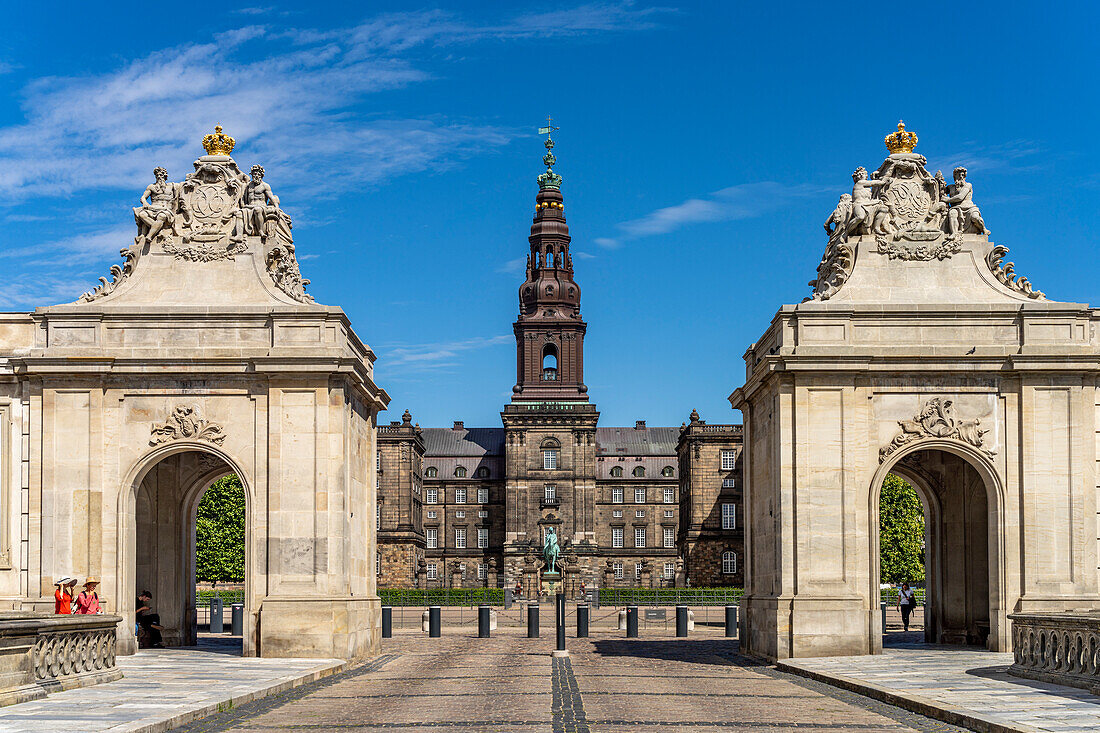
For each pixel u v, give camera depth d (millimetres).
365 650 47344
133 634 45312
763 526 49000
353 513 47438
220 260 46875
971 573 51031
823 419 45031
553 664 44125
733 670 41719
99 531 44938
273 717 28250
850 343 45531
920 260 47000
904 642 52844
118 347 45719
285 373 44906
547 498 196625
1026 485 45031
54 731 24094
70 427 45281
